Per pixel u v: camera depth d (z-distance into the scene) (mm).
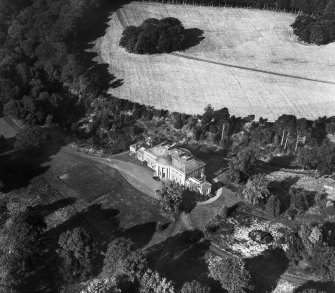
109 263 164625
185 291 152625
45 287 166000
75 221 197000
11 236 172750
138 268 157500
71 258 163375
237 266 158750
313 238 174875
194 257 181000
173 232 193500
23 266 162250
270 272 175250
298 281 171625
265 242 189125
